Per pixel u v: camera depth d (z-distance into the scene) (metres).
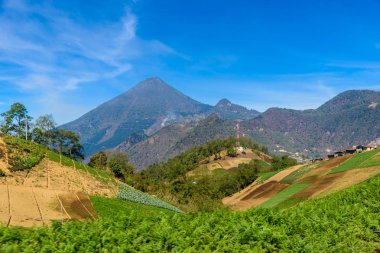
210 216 16.34
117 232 13.55
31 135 124.88
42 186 58.03
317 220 16.78
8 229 13.09
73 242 12.64
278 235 14.02
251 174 159.62
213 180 176.50
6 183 53.50
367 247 14.71
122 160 155.75
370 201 22.02
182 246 12.91
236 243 13.39
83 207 50.97
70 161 83.19
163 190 124.88
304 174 106.25
